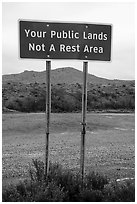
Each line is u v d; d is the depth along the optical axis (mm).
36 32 7027
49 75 7266
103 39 7293
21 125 21344
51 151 14055
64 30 7117
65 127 21781
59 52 7137
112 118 26203
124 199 7059
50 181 7250
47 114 7285
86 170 10180
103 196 7062
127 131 21062
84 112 7477
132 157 12680
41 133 19844
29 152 13781
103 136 19000
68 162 11508
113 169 10297
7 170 10047
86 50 7234
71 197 7086
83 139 7461
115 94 37969
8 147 14969
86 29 7195
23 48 7008
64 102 31625
